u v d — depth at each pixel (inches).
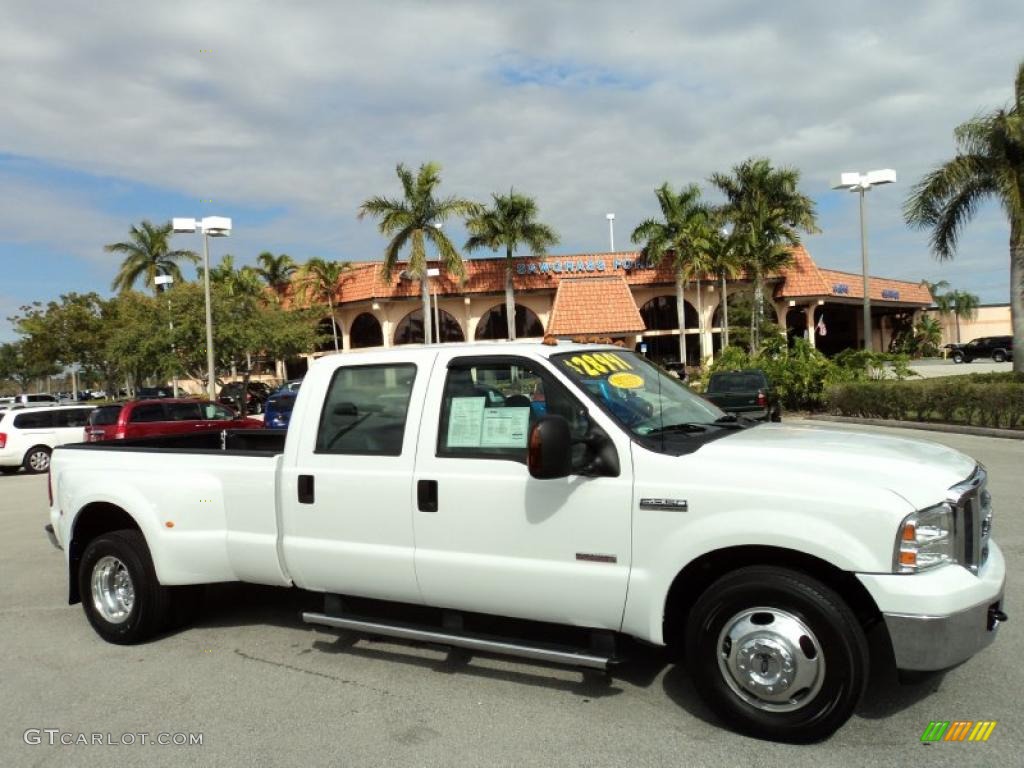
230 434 266.1
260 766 136.3
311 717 154.6
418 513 164.7
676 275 1583.4
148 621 201.5
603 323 1614.2
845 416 801.6
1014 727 137.2
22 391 3725.4
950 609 123.6
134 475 203.2
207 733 149.9
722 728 141.9
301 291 1734.7
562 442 140.1
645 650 180.7
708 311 1785.2
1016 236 781.3
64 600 255.4
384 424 174.1
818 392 908.0
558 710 152.3
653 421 159.9
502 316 1796.3
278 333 1422.2
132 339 1269.7
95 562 208.4
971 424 636.7
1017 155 768.3
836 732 137.7
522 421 159.8
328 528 176.4
